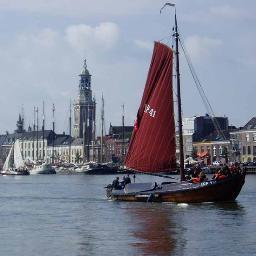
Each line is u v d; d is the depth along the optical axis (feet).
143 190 265.95
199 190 250.98
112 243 152.35
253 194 333.42
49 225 192.54
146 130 260.42
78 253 139.33
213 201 253.44
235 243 150.10
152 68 259.60
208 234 165.48
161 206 244.22
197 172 267.18
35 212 240.32
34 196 355.77
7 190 440.04
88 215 222.28
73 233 171.94
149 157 259.39
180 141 256.93
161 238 159.12
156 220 199.41
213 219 199.82
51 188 467.93
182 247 145.28
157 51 259.39
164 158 257.14
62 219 210.79
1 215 228.43
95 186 495.00
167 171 257.55
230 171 255.50
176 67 255.70
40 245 150.92
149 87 260.21
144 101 261.03
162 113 256.93
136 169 262.06
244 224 186.60
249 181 543.80
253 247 144.46
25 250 143.84
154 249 143.02
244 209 230.48
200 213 217.56
